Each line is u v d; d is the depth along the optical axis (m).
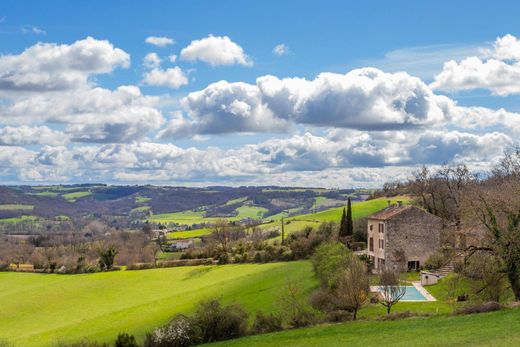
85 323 93.50
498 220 54.66
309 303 65.44
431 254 91.31
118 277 131.75
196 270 130.38
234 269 123.94
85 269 144.38
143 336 73.94
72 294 120.44
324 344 46.66
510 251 52.84
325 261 79.62
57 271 147.25
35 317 105.81
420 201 120.69
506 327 42.31
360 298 59.38
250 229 181.75
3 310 111.62
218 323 59.72
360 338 46.91
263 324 59.81
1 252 183.50
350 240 122.88
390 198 181.38
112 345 67.38
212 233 157.00
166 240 194.75
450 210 112.00
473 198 56.22
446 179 113.62
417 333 45.19
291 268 105.38
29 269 153.75
